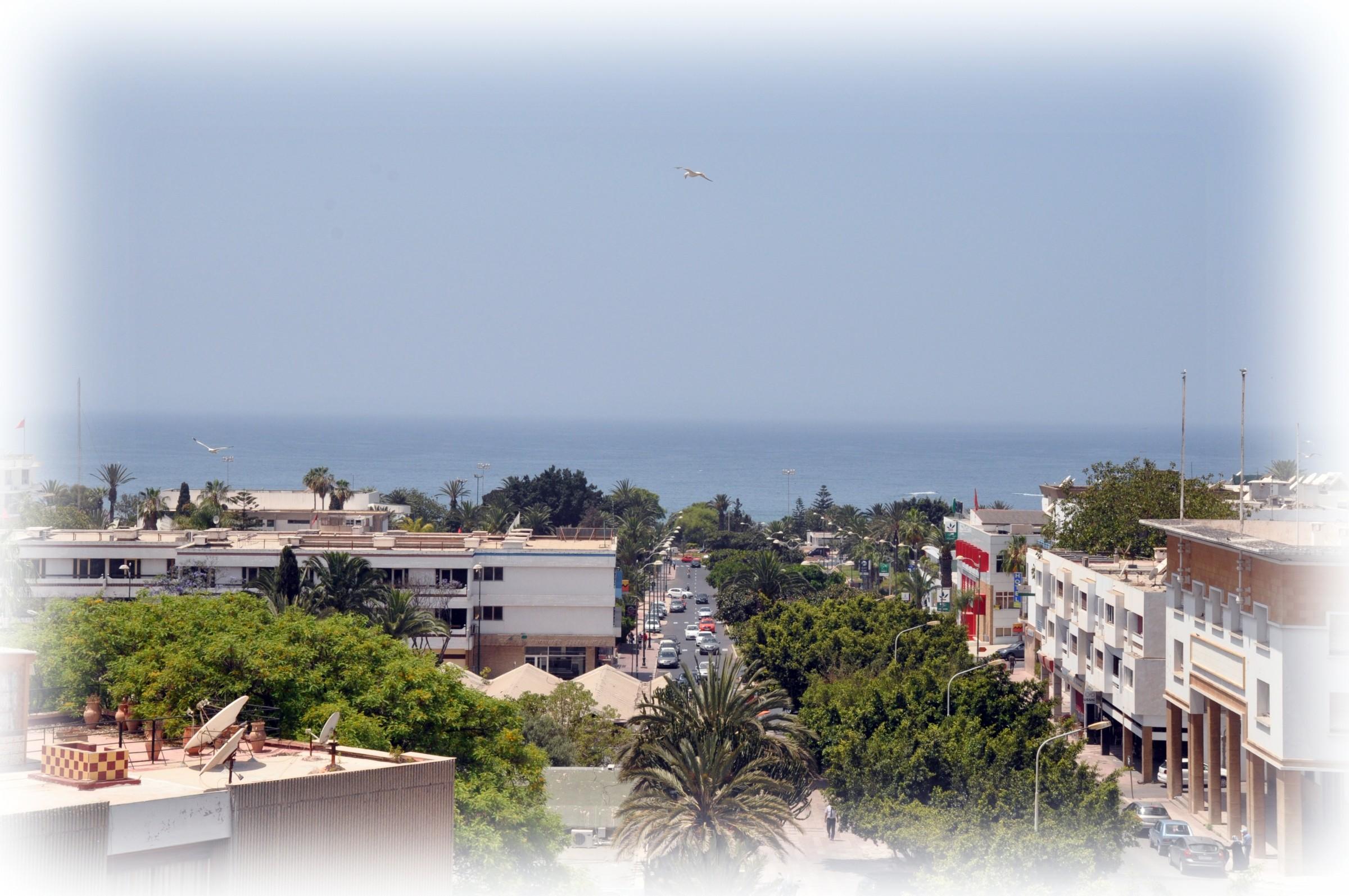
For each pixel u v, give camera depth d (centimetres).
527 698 19188
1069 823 12388
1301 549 14962
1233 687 15650
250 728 7975
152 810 6184
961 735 14550
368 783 7044
